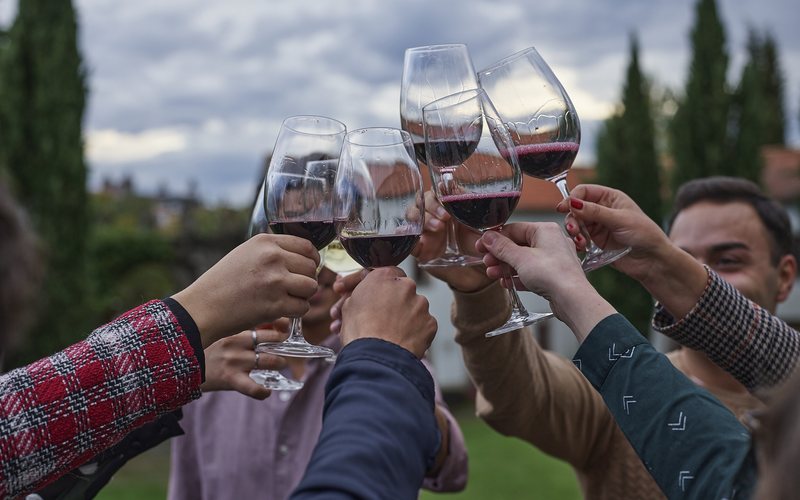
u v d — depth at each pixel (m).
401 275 1.43
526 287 1.49
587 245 1.76
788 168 21.89
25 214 1.19
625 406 1.30
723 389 2.22
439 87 1.90
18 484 1.21
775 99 36.59
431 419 1.23
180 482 2.51
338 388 1.24
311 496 1.08
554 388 2.11
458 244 1.89
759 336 1.57
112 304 13.73
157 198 19.42
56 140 11.33
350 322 1.37
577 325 1.38
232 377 1.86
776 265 2.48
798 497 0.74
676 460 1.23
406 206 1.58
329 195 1.61
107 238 14.56
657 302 1.69
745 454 1.14
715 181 2.51
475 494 9.34
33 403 1.22
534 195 21.00
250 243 1.44
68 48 11.50
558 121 1.75
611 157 15.00
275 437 2.41
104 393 1.26
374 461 1.11
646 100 15.12
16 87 11.27
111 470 1.64
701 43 13.46
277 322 2.04
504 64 1.81
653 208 14.82
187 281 15.16
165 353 1.30
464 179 1.60
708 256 2.45
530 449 12.91
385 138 1.61
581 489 2.29
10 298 1.13
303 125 1.69
